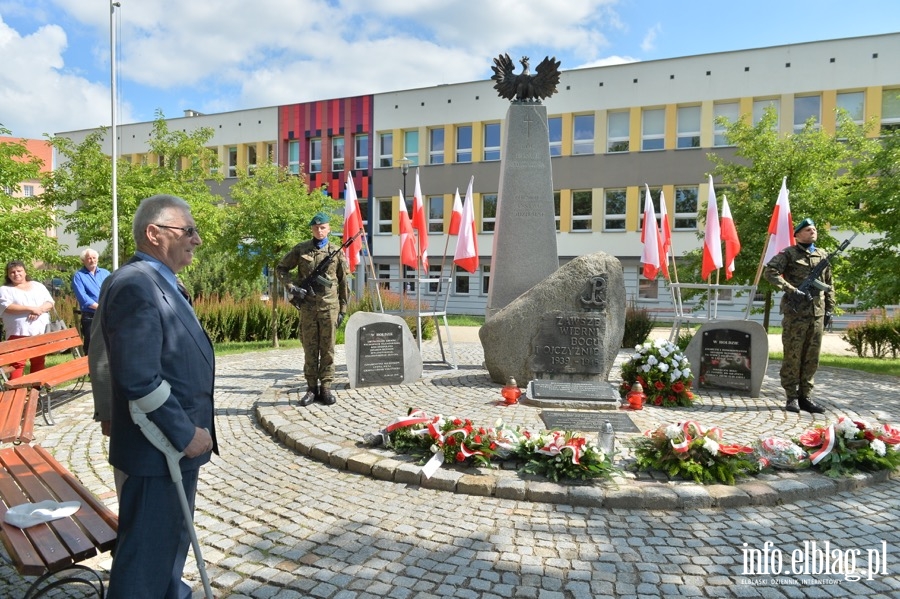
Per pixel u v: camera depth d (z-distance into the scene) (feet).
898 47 74.54
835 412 22.45
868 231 41.06
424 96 98.73
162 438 7.54
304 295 22.17
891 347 43.75
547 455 14.94
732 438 18.62
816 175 44.62
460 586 10.32
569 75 89.61
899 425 20.67
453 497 14.30
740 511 13.73
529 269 29.25
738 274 45.62
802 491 14.46
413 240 32.32
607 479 14.73
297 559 11.26
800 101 79.77
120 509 7.78
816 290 22.25
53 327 28.66
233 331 51.24
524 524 12.84
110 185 44.86
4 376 22.44
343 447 17.17
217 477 15.72
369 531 12.46
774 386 27.37
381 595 10.02
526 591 10.16
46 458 11.96
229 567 10.96
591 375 24.30
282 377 30.50
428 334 50.31
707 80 82.79
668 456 15.12
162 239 8.11
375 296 47.47
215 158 54.95
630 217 87.81
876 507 14.05
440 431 15.96
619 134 88.79
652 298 87.30
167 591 8.25
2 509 9.57
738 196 46.88
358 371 25.59
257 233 47.24
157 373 7.41
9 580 10.66
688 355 26.25
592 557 11.43
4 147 33.55
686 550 11.78
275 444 18.66
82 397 25.79
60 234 120.26
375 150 103.09
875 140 43.60
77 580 9.11
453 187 97.45
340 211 103.60
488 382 26.63
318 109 106.63
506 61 29.60
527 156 29.30
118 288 7.47
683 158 84.58
